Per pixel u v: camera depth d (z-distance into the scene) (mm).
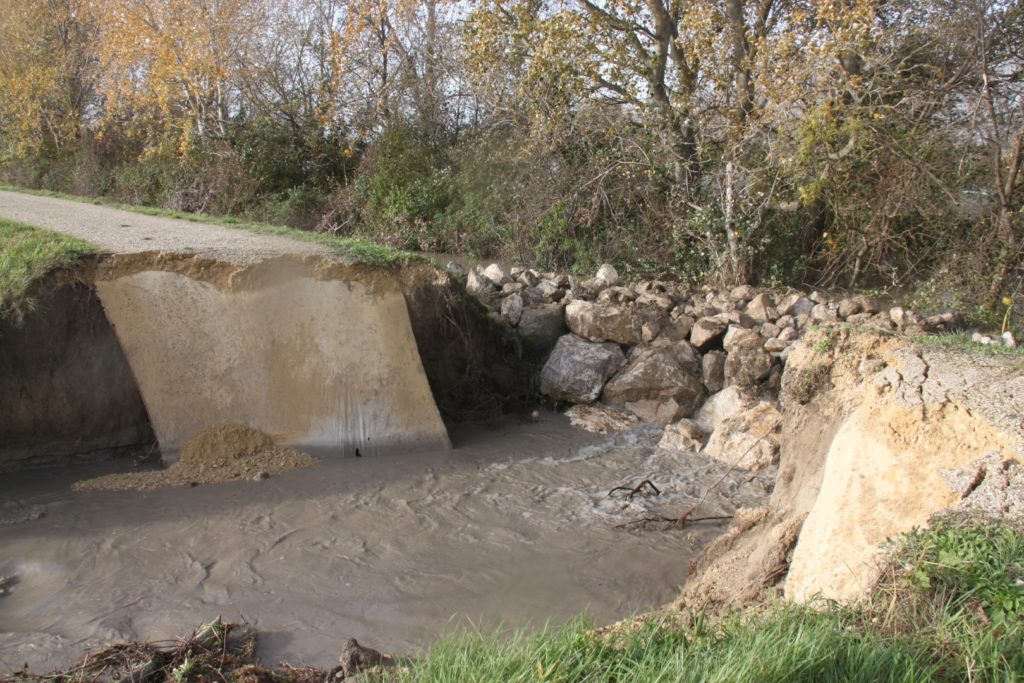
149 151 25156
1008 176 14180
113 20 25422
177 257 9234
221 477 8547
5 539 7117
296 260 9594
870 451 5344
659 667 3859
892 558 4434
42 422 8750
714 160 16672
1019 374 5734
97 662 5184
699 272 16750
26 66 28719
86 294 9039
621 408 11156
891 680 3566
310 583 6500
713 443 9719
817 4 14945
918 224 15375
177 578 6547
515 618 6035
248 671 5047
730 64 15797
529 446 9992
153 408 8945
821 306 11945
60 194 17031
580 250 17875
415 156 22953
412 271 10625
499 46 17703
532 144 18234
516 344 11938
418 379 9734
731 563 5910
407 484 8594
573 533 7512
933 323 11617
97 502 7914
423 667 4309
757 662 3639
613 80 17078
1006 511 4527
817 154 14375
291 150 24453
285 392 9320
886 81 14938
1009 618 3916
